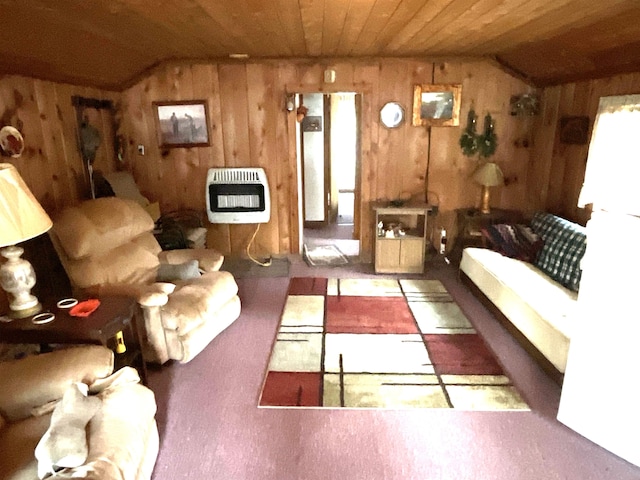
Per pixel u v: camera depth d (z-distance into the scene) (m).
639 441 2.10
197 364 3.01
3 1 2.09
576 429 2.34
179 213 4.78
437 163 4.83
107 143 4.32
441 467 2.13
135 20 2.73
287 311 3.80
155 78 4.55
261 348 3.21
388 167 4.86
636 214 3.07
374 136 4.77
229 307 3.42
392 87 4.62
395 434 2.35
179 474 2.10
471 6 2.54
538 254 3.85
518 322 3.17
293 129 4.72
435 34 3.38
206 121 4.65
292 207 4.96
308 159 6.50
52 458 1.50
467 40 3.62
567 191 4.10
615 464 2.15
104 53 3.45
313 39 3.59
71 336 2.17
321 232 6.44
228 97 4.62
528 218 4.72
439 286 4.36
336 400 2.62
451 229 5.01
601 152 3.35
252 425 2.43
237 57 4.41
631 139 3.08
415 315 3.72
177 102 4.60
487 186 4.61
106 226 3.06
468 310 3.81
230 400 2.64
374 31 3.28
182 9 2.52
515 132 4.72
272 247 5.08
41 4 2.22
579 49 3.32
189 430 2.39
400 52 4.28
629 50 2.96
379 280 4.52
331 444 2.29
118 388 1.98
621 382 2.13
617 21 2.64
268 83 4.59
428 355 3.11
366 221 5.00
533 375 2.87
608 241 2.10
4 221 1.94
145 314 2.78
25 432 1.76
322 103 6.33
